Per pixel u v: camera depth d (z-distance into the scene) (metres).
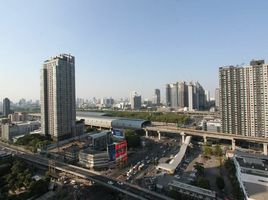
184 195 149.62
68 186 179.25
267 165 177.38
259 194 136.25
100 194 167.00
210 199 144.50
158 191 160.88
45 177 193.38
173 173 195.62
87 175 190.25
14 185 172.88
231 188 167.50
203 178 171.12
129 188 162.12
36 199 157.38
